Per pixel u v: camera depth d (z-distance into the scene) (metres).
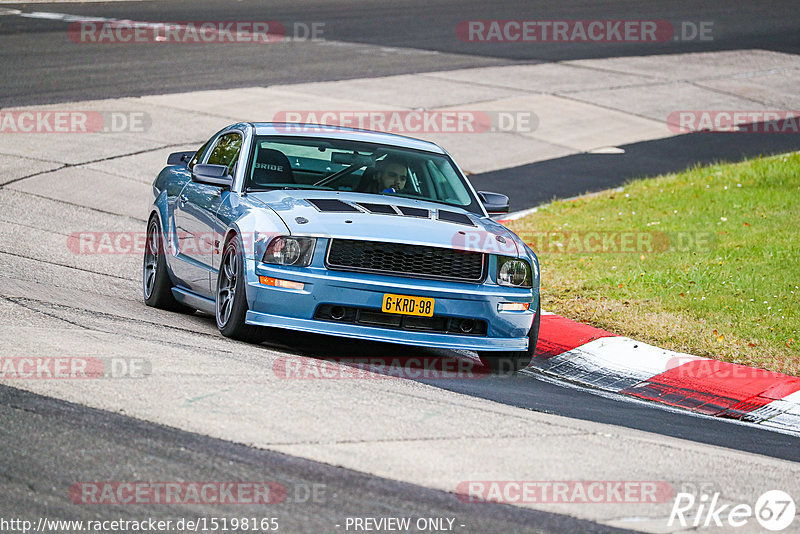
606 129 79.69
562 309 37.44
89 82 80.75
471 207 32.41
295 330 27.50
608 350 33.28
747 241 46.22
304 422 21.19
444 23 124.25
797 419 28.42
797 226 48.50
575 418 25.23
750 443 25.34
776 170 61.34
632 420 26.14
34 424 19.73
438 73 94.19
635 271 42.22
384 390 24.77
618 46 114.75
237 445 19.53
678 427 26.11
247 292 27.83
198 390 22.58
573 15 134.12
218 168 31.20
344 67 94.31
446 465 19.58
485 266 28.81
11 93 75.12
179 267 33.50
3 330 26.20
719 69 104.56
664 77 99.44
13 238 43.31
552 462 20.48
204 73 87.38
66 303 31.39
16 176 55.81
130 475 17.78
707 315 36.47
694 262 43.06
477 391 27.00
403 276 27.94
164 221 35.03
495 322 28.72
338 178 31.78
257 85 83.94
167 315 33.19
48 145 62.72
